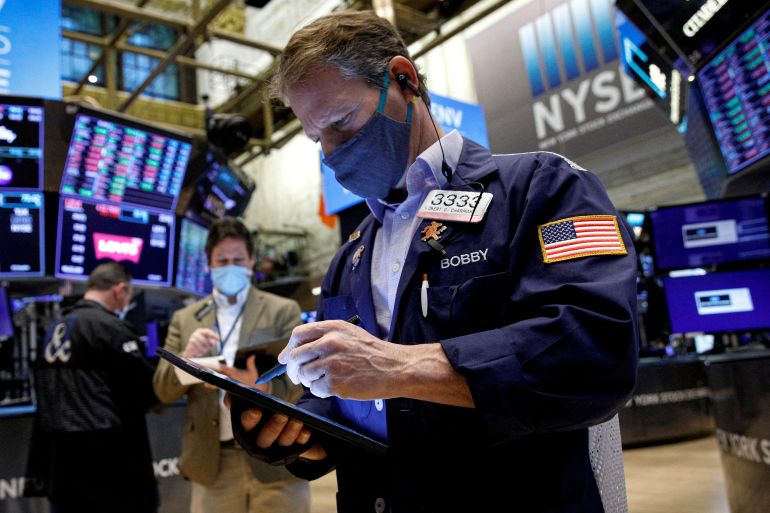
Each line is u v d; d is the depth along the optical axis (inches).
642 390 202.5
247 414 34.5
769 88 143.0
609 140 318.7
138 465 95.9
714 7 142.3
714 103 166.4
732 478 97.3
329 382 27.4
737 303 153.0
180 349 84.1
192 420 76.9
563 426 27.4
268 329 81.9
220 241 84.4
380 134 36.0
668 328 155.8
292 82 35.7
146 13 241.3
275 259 515.5
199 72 558.9
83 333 95.3
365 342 28.0
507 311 31.0
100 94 462.6
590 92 326.0
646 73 210.8
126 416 95.2
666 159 299.6
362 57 35.4
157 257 202.4
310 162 504.4
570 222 30.5
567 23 335.0
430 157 35.9
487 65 368.2
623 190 317.1
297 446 36.8
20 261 177.2
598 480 32.8
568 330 27.1
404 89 37.0
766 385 83.4
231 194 237.0
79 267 185.8
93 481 92.2
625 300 27.9
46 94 173.2
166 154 197.9
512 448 30.5
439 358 27.8
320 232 494.9
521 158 34.9
